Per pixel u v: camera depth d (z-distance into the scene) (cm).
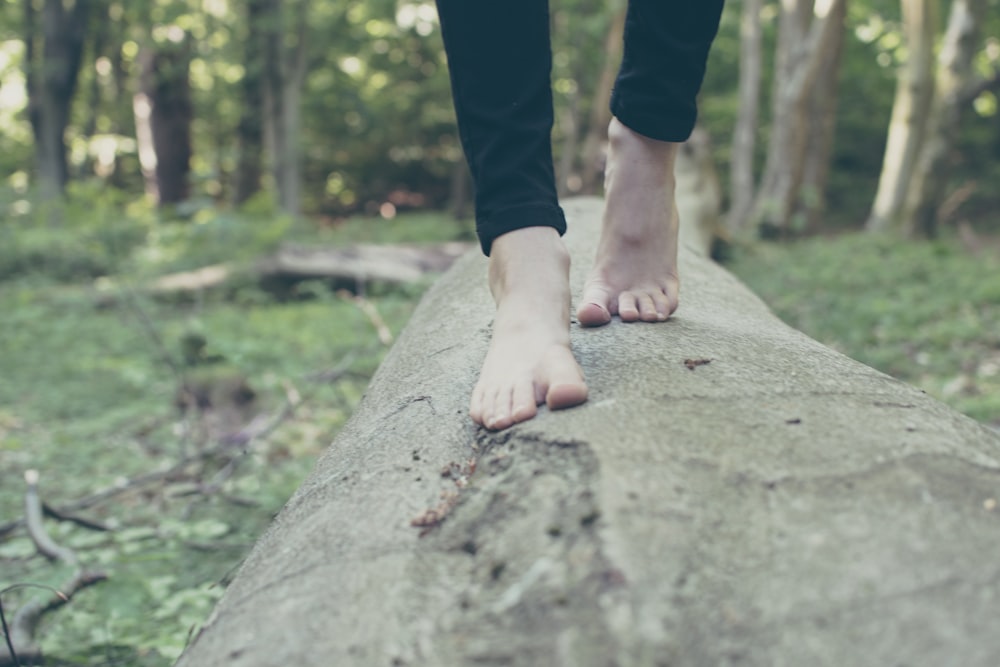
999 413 423
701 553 94
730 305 208
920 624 85
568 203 375
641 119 161
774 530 97
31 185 1709
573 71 1834
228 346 473
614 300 167
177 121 1788
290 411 447
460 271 276
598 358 143
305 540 116
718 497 102
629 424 117
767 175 1330
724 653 85
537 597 92
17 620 204
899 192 1338
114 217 1277
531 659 86
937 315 673
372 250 990
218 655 99
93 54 1927
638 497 101
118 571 248
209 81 2230
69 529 318
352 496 124
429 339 196
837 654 83
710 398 125
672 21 154
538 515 103
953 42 1207
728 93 2127
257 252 1020
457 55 151
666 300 164
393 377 179
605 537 95
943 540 94
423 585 100
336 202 2461
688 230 575
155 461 447
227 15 1850
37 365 681
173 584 263
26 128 2253
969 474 105
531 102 152
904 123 1332
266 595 106
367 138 2333
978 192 1888
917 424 118
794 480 105
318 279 953
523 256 150
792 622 87
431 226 1759
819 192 1423
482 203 154
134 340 750
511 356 138
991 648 82
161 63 1773
